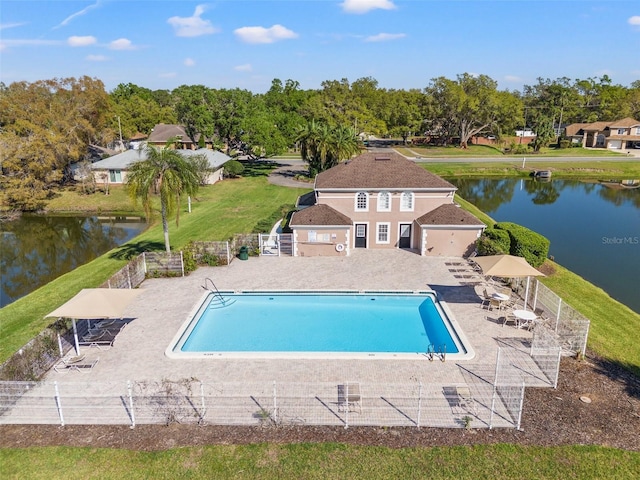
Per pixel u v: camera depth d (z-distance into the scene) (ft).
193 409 58.29
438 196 123.85
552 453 51.01
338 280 104.63
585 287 104.99
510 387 62.85
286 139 285.43
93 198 213.05
